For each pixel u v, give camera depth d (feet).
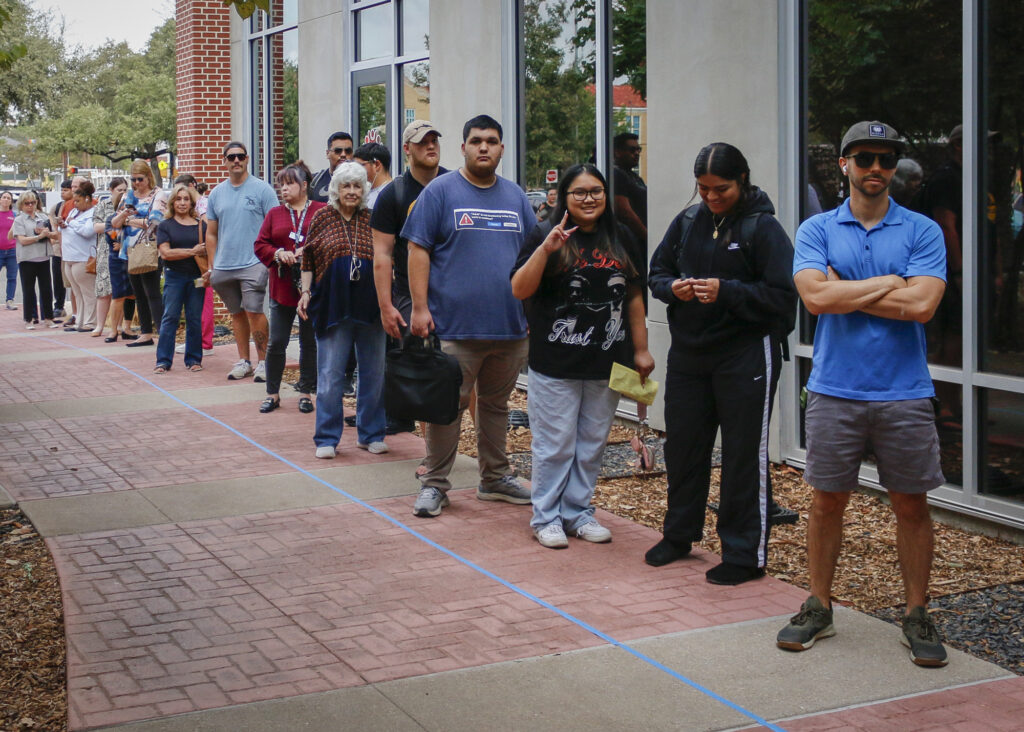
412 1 42.29
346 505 22.76
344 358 26.73
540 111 33.76
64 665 15.49
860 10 22.76
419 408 20.92
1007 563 19.11
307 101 49.98
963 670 14.79
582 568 18.84
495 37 35.06
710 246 17.87
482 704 13.80
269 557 19.52
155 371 39.29
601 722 13.34
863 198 14.92
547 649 15.48
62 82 153.99
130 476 25.23
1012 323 20.10
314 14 48.88
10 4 19.49
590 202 19.17
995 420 20.51
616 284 19.53
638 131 29.48
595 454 20.42
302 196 31.09
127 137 151.02
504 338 21.47
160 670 14.84
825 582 15.74
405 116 43.11
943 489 21.33
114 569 18.95
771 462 25.34
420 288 21.08
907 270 14.70
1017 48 19.74
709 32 26.13
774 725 13.26
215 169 58.13
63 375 38.99
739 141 25.55
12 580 18.79
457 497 23.32
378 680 14.51
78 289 51.13
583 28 31.50
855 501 22.66
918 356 14.94
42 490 24.09
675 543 19.12
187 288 39.27
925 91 21.48
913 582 15.35
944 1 20.99
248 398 34.42
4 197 63.87
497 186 21.56
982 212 20.48
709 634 15.98
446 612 16.88
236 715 13.50
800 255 15.24
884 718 13.44
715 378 17.97
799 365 24.70
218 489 24.02
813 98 24.07
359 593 17.72
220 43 57.67
